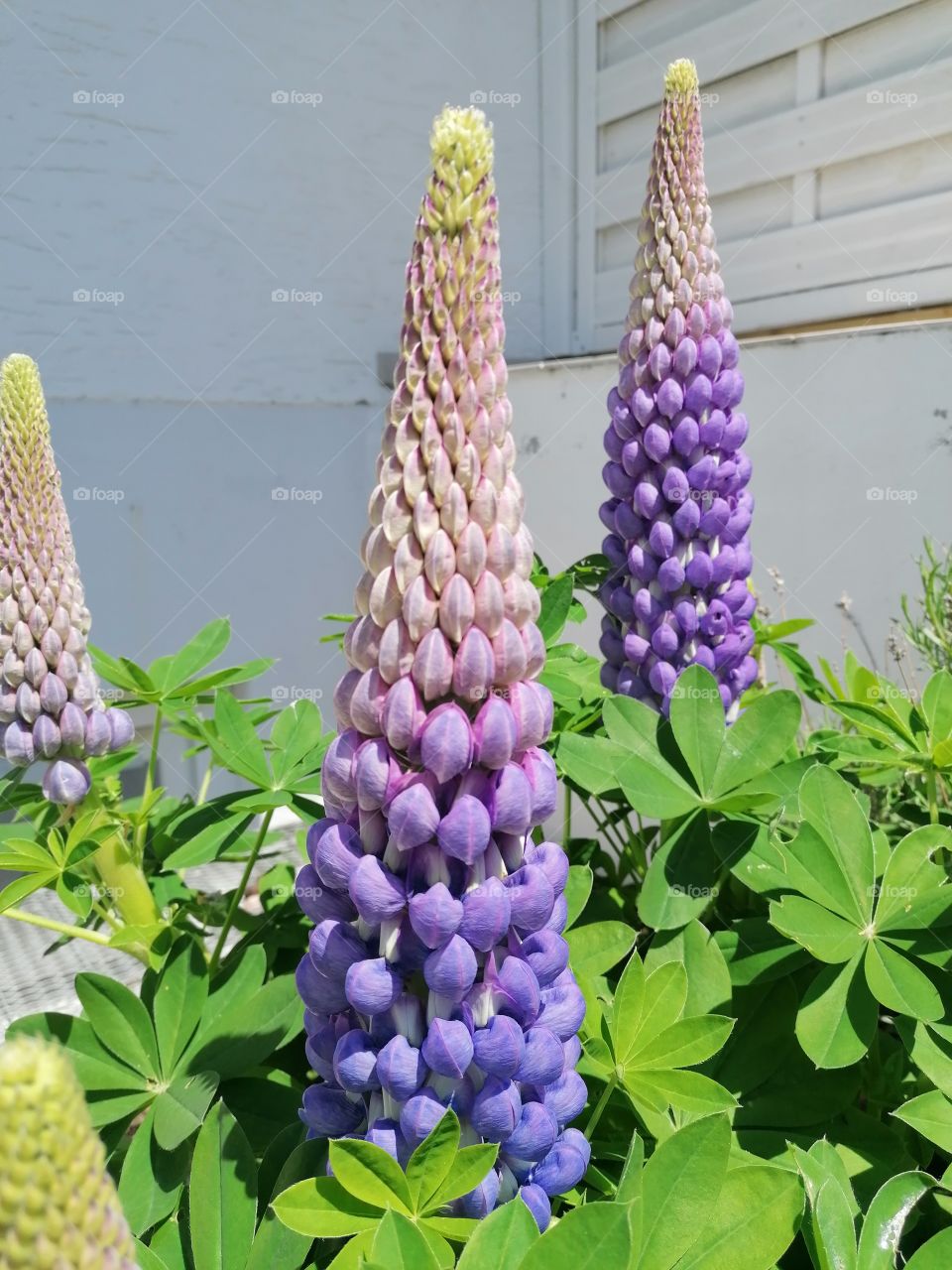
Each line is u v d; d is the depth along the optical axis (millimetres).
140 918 1837
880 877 1608
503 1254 935
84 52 3436
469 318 960
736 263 3623
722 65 3492
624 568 1956
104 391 3629
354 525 4277
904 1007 1350
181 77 3617
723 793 1640
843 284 3301
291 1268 1087
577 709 1939
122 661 2080
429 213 946
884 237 3168
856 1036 1364
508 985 1029
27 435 1562
